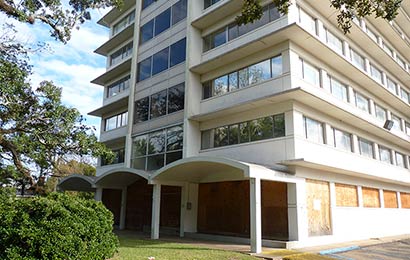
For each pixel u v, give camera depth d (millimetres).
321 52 16531
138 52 24531
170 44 21547
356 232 17500
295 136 14344
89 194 31047
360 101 21156
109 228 9039
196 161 13859
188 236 17078
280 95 14312
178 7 21625
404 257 11852
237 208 16469
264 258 10672
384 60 24188
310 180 15141
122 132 26438
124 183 22828
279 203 14789
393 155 24297
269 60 16203
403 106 25453
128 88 27797
